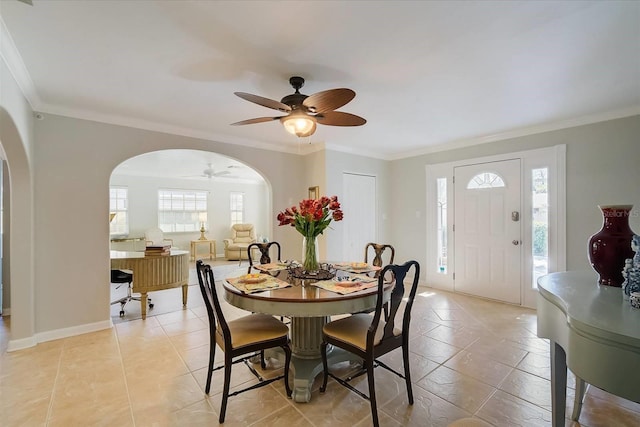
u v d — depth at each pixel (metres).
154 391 2.03
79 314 3.01
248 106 2.92
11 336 2.65
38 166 2.81
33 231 2.76
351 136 4.06
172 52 1.96
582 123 3.33
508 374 2.22
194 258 7.85
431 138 4.16
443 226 4.68
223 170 7.12
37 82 2.38
